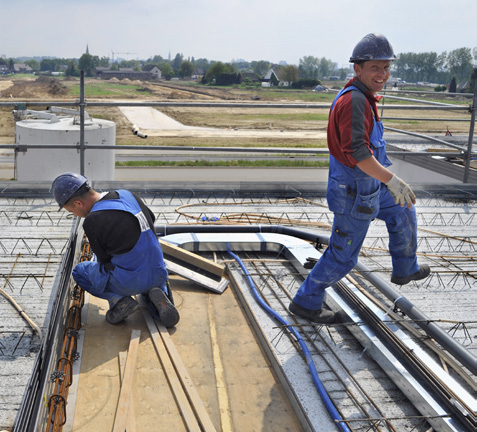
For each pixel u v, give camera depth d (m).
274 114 59.69
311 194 6.35
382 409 2.42
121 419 2.27
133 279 2.91
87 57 148.38
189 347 2.94
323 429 2.22
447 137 18.39
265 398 2.56
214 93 92.94
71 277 3.37
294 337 2.99
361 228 2.70
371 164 2.44
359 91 2.50
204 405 2.47
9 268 3.70
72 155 12.18
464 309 3.39
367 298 3.33
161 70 143.75
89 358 2.75
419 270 3.28
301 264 3.81
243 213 5.29
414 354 2.63
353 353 2.89
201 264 3.80
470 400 2.30
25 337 2.82
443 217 5.57
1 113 49.03
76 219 4.11
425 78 157.00
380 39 2.45
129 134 38.62
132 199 2.94
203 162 28.98
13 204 5.27
